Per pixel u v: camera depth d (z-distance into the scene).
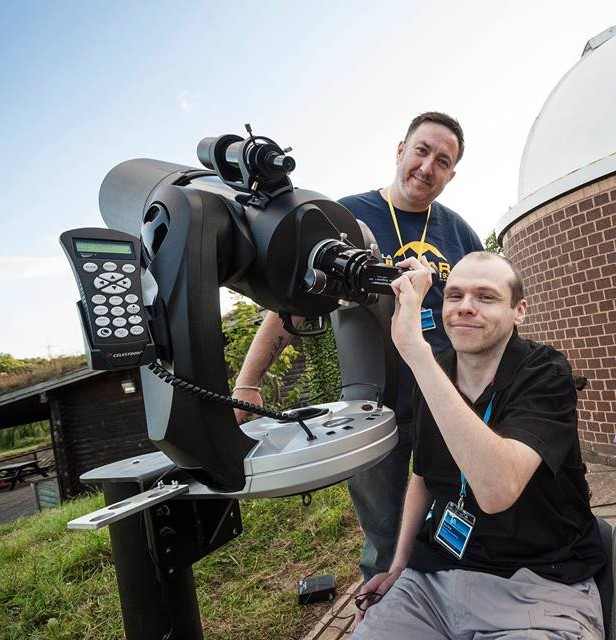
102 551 3.23
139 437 9.97
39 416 14.28
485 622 1.15
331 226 1.22
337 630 2.12
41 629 2.48
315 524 3.20
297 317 1.57
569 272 4.75
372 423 1.19
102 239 1.00
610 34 6.43
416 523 1.58
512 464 1.06
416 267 1.22
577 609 1.09
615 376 4.43
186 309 1.00
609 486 3.59
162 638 1.22
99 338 0.92
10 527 6.39
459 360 1.40
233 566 2.85
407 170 2.07
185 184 1.30
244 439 1.07
